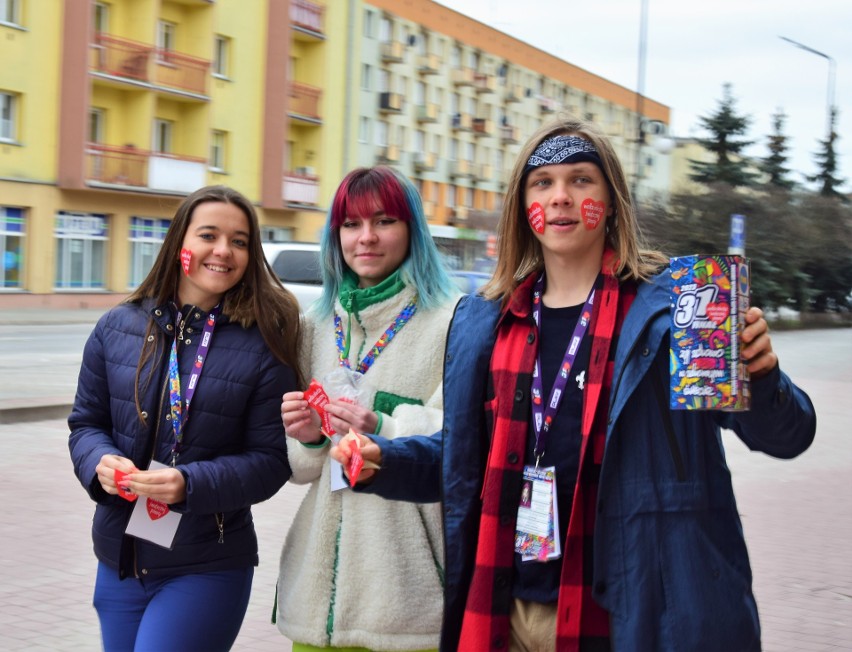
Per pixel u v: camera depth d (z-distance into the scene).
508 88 64.06
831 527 7.60
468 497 2.53
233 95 37.88
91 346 3.23
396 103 51.28
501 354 2.54
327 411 2.84
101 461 2.98
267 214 40.00
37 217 31.50
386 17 52.00
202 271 3.13
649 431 2.30
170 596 3.06
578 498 2.35
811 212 46.81
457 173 58.34
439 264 3.19
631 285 2.46
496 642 2.46
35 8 30.94
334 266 3.24
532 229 2.57
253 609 5.43
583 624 2.37
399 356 3.10
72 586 5.57
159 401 3.12
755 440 2.29
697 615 2.22
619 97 78.00
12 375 14.88
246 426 3.15
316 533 3.07
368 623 3.00
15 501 7.41
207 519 3.08
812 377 20.78
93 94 33.25
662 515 2.26
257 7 38.66
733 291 2.12
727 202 39.66
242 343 3.15
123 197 34.06
